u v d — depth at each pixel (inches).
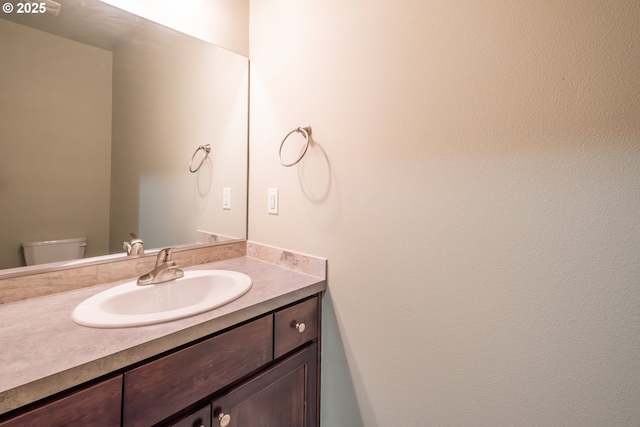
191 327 27.9
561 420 25.6
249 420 33.8
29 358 22.3
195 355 28.7
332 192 42.6
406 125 34.4
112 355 23.2
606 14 22.5
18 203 35.9
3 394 18.7
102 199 42.6
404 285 35.4
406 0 33.9
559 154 24.9
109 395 23.3
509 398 28.4
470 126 29.7
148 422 25.5
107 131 43.0
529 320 26.9
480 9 28.7
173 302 40.6
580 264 24.3
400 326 36.0
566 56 24.3
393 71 35.3
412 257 34.6
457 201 30.9
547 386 26.3
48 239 37.9
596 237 23.5
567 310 25.0
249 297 35.8
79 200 40.5
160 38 47.3
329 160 42.7
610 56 22.4
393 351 36.8
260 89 54.4
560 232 25.1
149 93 46.7
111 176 43.4
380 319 37.9
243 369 33.0
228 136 55.4
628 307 22.4
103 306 32.9
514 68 26.9
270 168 52.7
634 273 22.1
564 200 24.8
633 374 22.4
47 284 36.7
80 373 21.7
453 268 31.4
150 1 45.7
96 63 41.7
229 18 54.4
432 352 33.4
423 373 34.3
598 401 23.9
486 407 29.8
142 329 27.0
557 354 25.6
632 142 21.8
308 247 46.6
